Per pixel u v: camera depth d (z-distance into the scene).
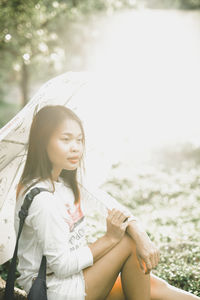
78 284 2.47
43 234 2.41
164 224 5.75
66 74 2.63
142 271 2.59
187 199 7.02
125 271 2.62
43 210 2.41
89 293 2.49
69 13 10.28
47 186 2.56
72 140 2.57
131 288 2.62
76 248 2.62
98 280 2.51
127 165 9.47
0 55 12.62
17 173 2.76
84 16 11.11
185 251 4.40
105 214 3.01
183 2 17.14
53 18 10.05
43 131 2.52
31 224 2.48
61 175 2.83
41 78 17.31
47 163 2.59
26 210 2.44
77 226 2.69
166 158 10.54
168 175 8.80
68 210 2.69
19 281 2.60
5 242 2.89
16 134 2.54
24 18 8.94
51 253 2.41
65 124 2.53
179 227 5.48
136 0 11.44
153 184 7.91
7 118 15.20
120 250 2.57
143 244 2.56
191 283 3.62
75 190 2.81
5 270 4.07
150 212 6.45
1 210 2.79
